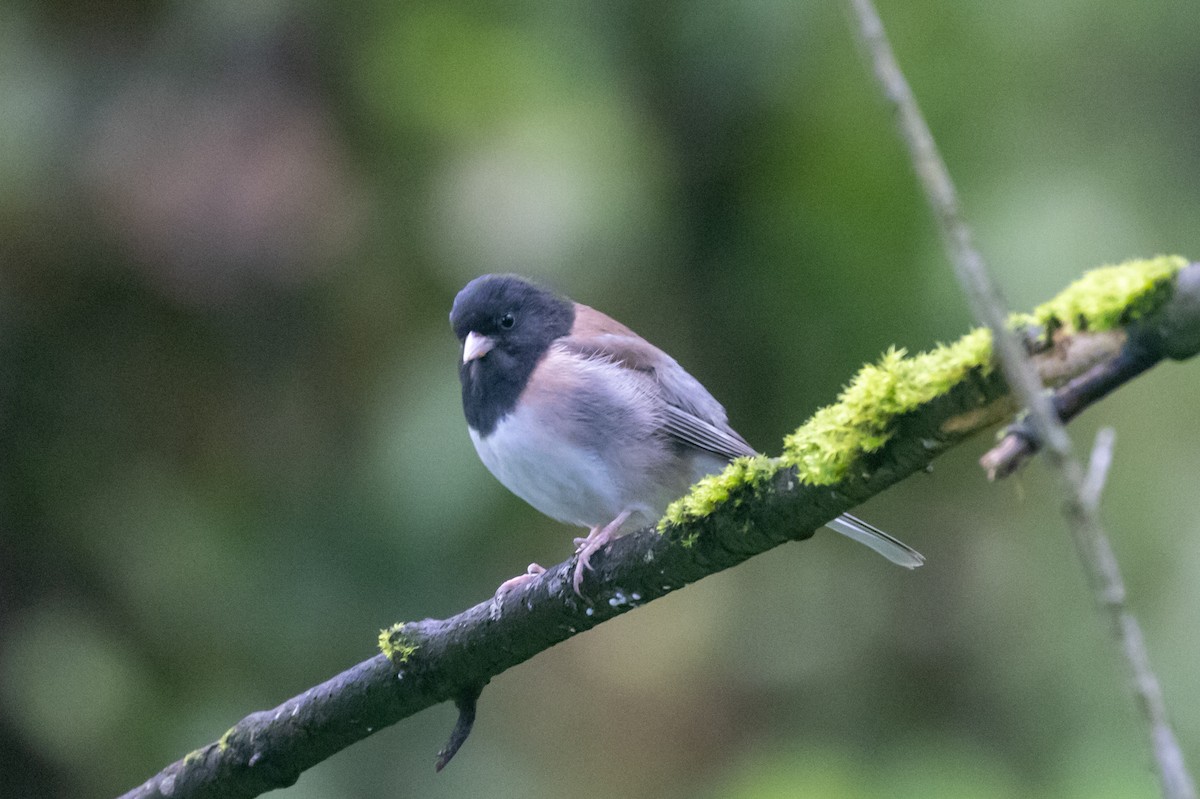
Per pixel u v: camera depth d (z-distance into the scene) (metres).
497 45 9.98
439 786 10.20
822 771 9.64
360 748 10.23
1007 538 10.67
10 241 9.62
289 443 10.23
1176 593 9.60
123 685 9.95
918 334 10.07
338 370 10.12
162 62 9.71
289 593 10.03
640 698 10.55
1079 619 10.12
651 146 10.24
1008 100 10.09
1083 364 4.05
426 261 9.88
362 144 9.91
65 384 10.28
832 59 10.15
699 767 10.42
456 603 9.88
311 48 9.78
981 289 3.25
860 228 10.24
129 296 10.12
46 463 10.27
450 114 9.91
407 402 9.74
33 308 10.02
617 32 10.24
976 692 10.37
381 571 9.97
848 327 10.27
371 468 9.80
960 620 10.61
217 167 9.48
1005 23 10.05
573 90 10.03
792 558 10.94
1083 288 4.01
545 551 9.95
